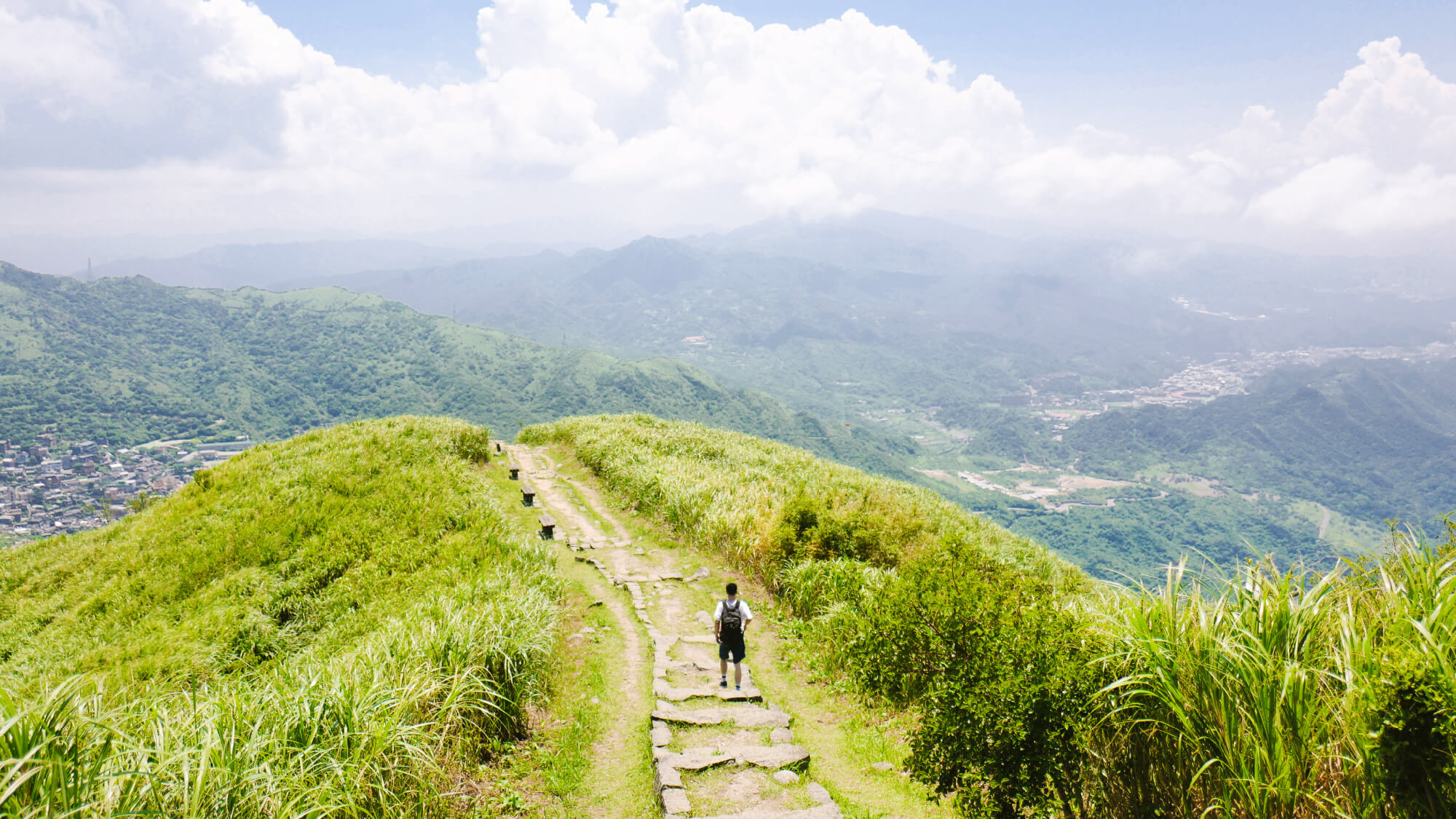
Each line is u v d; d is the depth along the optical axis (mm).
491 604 10320
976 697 5270
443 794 6566
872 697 9414
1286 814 4352
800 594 13539
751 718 8930
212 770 5180
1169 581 5555
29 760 4316
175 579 16469
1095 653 5465
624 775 7617
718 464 28359
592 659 11219
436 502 19469
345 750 6258
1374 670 4266
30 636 15484
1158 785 5133
